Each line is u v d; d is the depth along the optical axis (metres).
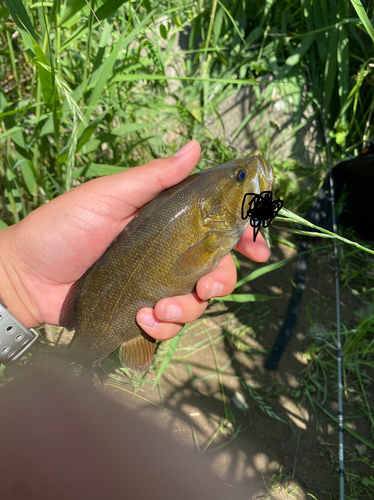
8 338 0.25
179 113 0.48
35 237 0.27
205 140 0.52
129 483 0.25
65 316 0.25
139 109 0.46
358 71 0.52
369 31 0.29
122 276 0.23
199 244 0.23
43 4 0.30
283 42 0.53
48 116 0.32
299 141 0.53
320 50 0.51
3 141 0.33
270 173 0.25
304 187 0.52
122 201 0.26
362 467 0.31
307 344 0.39
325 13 0.51
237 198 0.24
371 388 0.36
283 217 0.27
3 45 0.37
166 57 0.46
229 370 0.36
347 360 0.37
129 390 0.31
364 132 0.52
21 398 0.27
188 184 0.23
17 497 0.22
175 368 0.35
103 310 0.24
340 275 0.44
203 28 0.55
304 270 0.44
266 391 0.35
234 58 0.54
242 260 0.45
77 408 0.28
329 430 0.33
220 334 0.39
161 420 0.30
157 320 0.24
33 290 0.29
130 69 0.38
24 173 0.34
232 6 0.53
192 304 0.25
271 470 0.30
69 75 0.37
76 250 0.28
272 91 0.52
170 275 0.23
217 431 0.31
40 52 0.25
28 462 0.24
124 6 0.38
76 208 0.26
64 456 0.25
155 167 0.26
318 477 0.30
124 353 0.25
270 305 0.41
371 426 0.33
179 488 0.26
